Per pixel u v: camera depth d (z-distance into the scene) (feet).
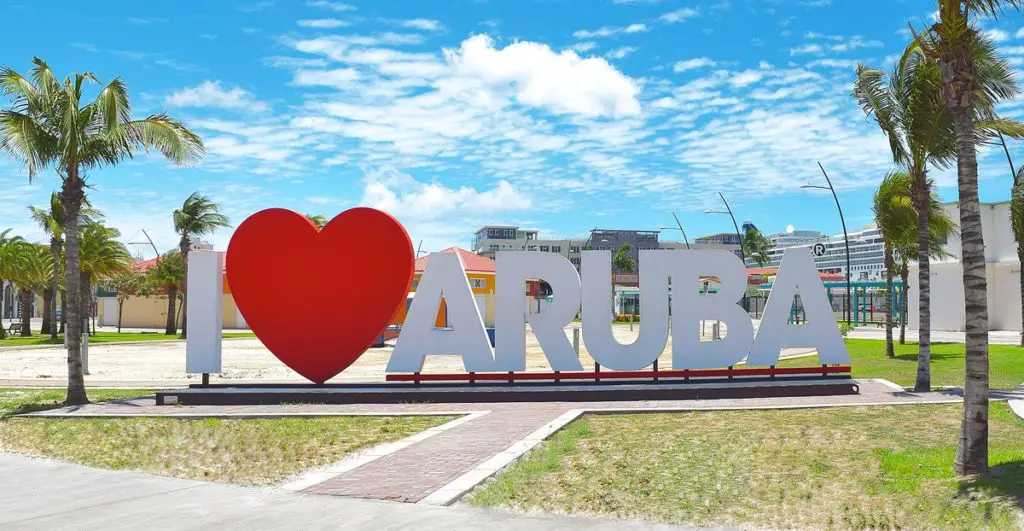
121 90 60.13
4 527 24.13
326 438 40.63
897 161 64.90
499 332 58.90
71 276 57.62
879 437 39.58
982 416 30.22
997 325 162.71
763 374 60.90
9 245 171.42
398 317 157.48
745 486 29.25
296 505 26.61
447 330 58.85
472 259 184.85
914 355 94.84
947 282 169.17
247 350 128.77
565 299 59.26
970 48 32.37
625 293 285.23
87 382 75.25
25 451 38.29
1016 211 104.22
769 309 60.90
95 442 40.57
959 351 99.45
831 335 60.90
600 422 45.78
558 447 37.19
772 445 37.50
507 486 29.14
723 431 41.88
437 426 44.37
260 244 58.13
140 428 45.01
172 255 183.73
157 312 251.80
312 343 57.57
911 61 60.39
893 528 24.04
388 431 42.78
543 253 59.47
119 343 142.61
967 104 32.17
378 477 30.81
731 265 60.18
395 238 57.31
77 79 58.23
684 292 60.03
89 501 27.53
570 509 26.02
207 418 49.06
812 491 28.45
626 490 28.68
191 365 58.08
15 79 56.90
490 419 46.50
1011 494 26.23
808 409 50.52
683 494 28.09
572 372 58.80
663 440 39.22
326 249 57.67
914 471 31.07
